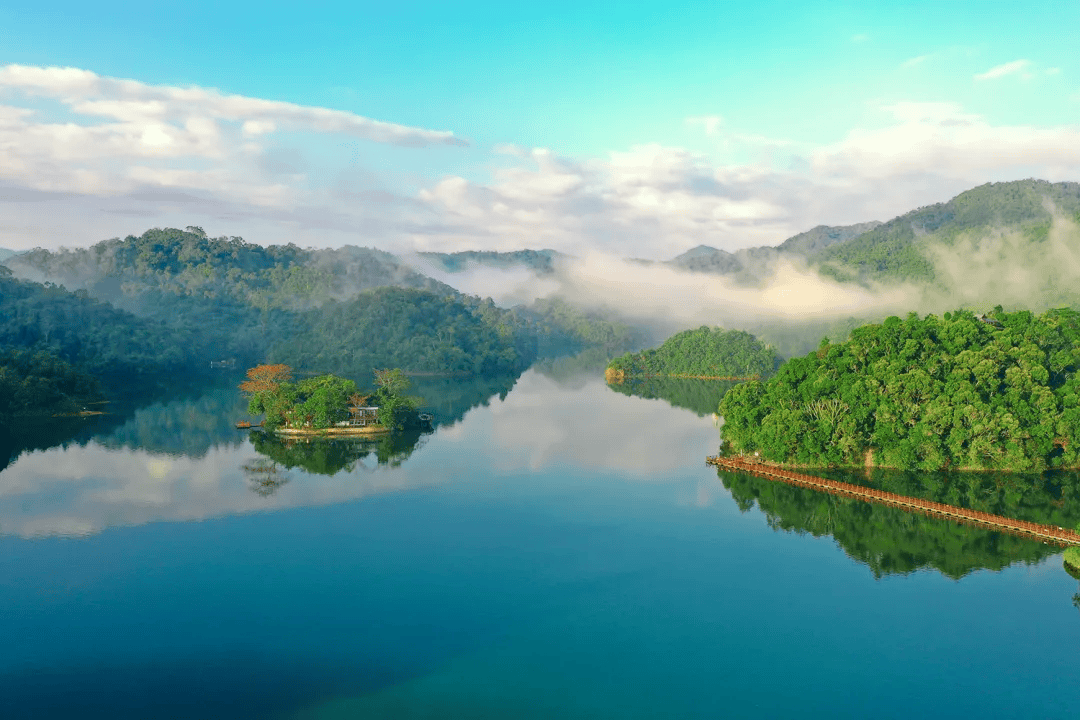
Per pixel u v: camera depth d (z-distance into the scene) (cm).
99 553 11719
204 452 19438
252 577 10869
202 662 8462
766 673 8275
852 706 7638
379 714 7488
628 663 8500
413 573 11075
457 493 15462
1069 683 8069
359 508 14300
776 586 10650
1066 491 15050
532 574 11069
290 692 7862
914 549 12069
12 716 7381
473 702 7712
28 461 17975
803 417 16912
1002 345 17812
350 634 9144
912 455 15950
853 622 9512
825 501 14688
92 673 8206
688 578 10956
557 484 16262
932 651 8769
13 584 10500
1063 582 10681
